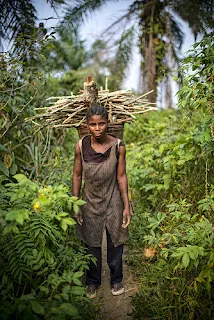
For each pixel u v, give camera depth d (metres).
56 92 5.91
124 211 2.89
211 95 2.88
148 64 7.96
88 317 2.54
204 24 6.07
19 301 1.91
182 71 3.05
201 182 3.64
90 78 3.12
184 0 6.87
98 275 3.04
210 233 2.49
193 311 2.41
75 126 3.17
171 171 3.95
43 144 4.93
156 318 2.55
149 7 7.93
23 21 5.09
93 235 2.91
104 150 2.75
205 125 3.11
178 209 3.14
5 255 2.43
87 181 2.81
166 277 2.63
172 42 7.91
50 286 2.39
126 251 3.77
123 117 3.19
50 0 5.12
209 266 2.28
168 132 5.25
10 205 2.41
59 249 2.60
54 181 3.90
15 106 4.05
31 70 4.46
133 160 5.12
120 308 2.88
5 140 4.15
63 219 2.12
